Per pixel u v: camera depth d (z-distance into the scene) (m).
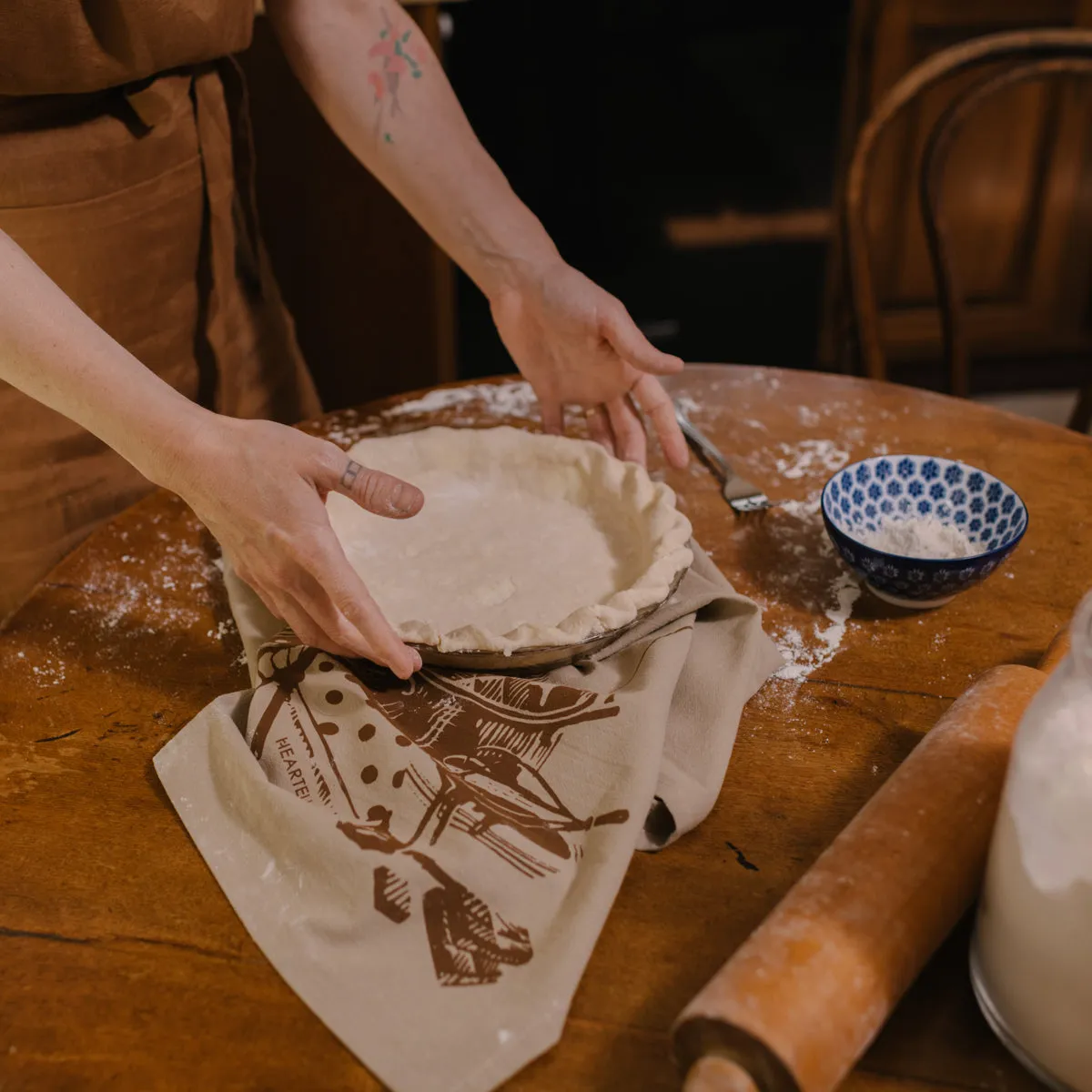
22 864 0.59
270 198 1.85
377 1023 0.50
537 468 0.90
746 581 0.83
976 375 2.72
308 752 0.63
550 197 2.33
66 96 0.91
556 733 0.63
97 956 0.54
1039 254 2.57
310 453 0.65
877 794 0.55
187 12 0.91
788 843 0.60
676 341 2.59
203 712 0.67
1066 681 0.46
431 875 0.55
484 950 0.52
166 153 1.00
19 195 0.90
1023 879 0.44
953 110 1.30
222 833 0.60
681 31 2.16
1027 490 0.94
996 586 0.82
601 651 0.72
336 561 0.63
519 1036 0.49
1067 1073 0.46
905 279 2.59
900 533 0.81
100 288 0.98
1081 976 0.43
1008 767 0.47
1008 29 2.29
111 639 0.78
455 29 2.04
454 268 2.23
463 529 0.85
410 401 1.10
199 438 0.66
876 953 0.46
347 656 0.70
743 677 0.69
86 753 0.68
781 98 2.31
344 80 1.00
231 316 1.13
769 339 2.63
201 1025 0.51
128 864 0.59
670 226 2.42
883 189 2.46
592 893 0.54
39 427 0.97
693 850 0.60
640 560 0.79
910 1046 0.49
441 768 0.61
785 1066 0.42
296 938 0.54
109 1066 0.49
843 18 2.23
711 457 0.98
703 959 0.54
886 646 0.76
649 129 2.27
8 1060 0.49
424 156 1.00
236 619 0.77
